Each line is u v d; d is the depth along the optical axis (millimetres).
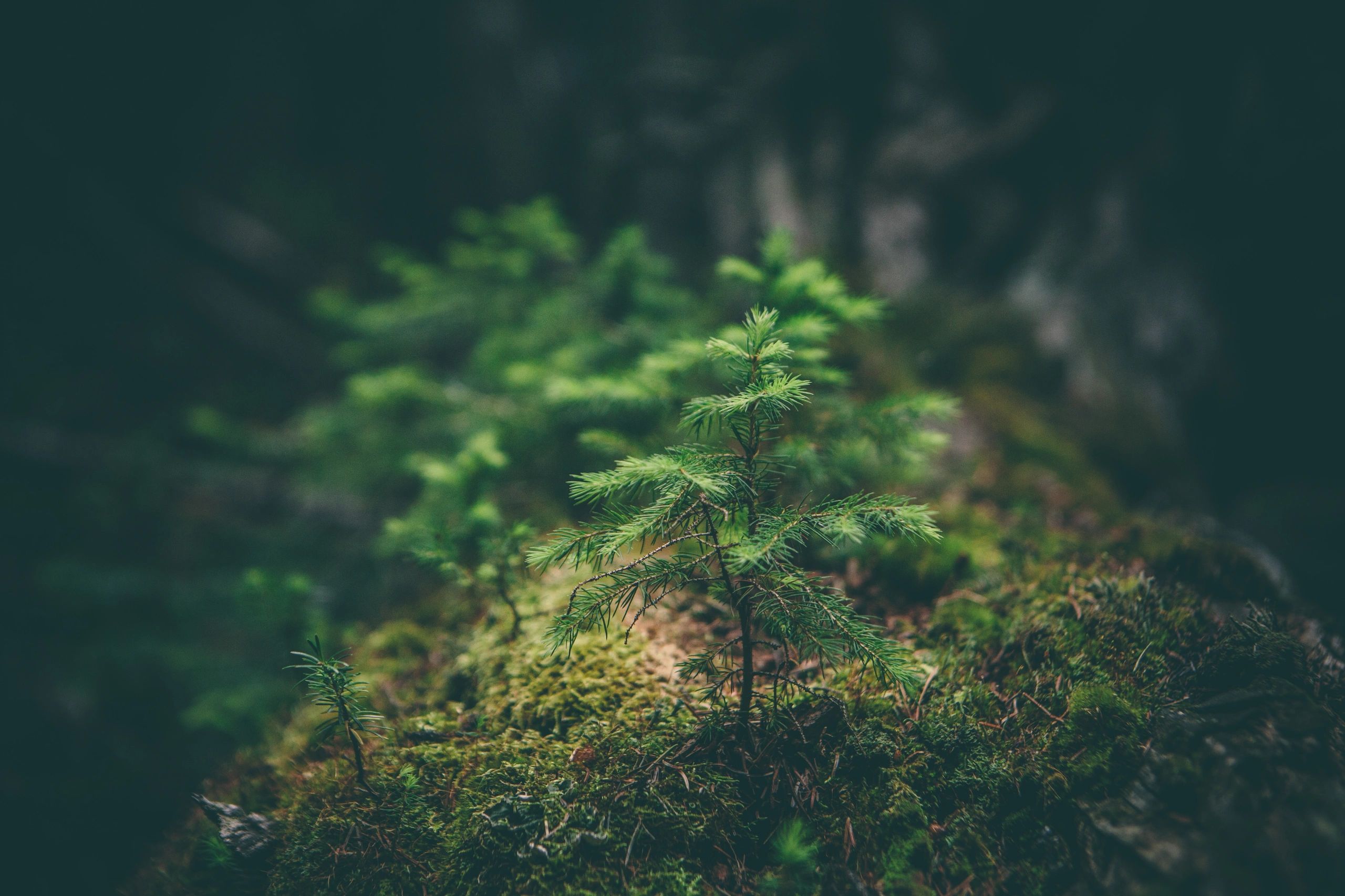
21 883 1438
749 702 800
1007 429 1316
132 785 1495
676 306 1224
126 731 1580
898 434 915
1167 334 1580
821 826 793
